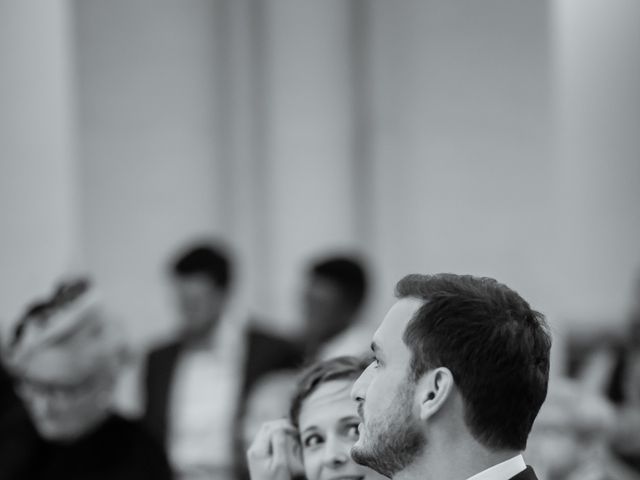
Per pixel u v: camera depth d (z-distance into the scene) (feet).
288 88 41.11
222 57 41.19
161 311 39.40
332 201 41.14
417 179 42.22
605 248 46.65
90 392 20.40
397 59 42.27
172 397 27.61
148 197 39.93
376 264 41.63
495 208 42.45
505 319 9.75
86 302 20.52
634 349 29.12
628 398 28.02
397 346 9.87
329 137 41.32
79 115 39.29
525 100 42.68
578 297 46.16
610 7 47.44
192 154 40.63
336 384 11.72
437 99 42.50
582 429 20.65
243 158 41.01
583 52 47.42
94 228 39.17
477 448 9.64
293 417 12.07
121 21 40.11
